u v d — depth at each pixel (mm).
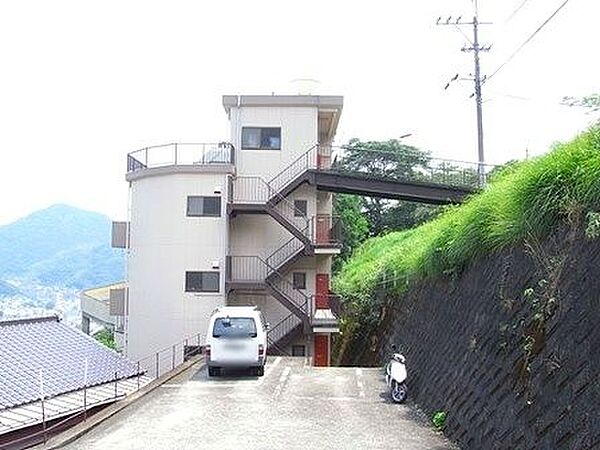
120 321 29438
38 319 16641
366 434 9297
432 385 11133
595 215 6168
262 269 25656
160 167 25344
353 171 26375
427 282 14492
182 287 24891
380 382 14516
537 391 6543
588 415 5449
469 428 8438
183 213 25094
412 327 15203
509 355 7621
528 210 7996
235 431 9500
